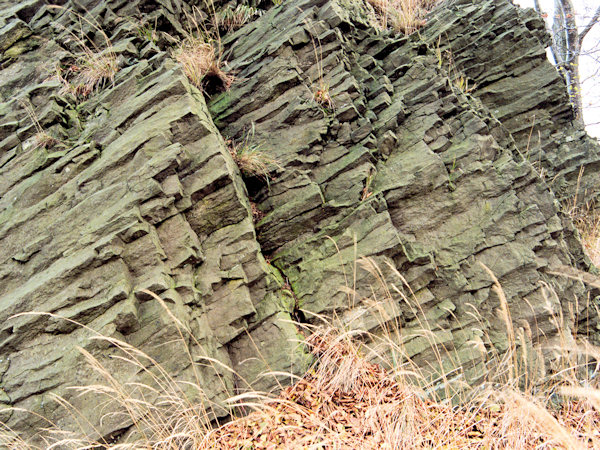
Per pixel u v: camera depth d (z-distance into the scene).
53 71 4.58
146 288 3.05
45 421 2.78
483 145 4.29
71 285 3.07
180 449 2.78
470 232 3.94
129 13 5.04
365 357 3.27
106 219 3.27
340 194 4.14
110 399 2.81
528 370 3.52
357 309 3.53
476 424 2.99
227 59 5.32
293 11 5.23
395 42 5.33
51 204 3.57
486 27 6.46
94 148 3.80
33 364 2.88
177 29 5.32
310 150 4.34
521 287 3.77
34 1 5.15
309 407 2.96
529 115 6.12
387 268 3.68
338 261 3.75
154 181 3.32
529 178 4.10
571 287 3.90
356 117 4.50
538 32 6.41
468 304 3.41
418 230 4.01
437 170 4.08
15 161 3.91
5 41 4.80
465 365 3.46
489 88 6.34
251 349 3.30
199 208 3.54
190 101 3.82
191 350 3.04
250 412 3.05
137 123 3.84
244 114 4.64
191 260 3.35
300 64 4.82
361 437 2.66
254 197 4.29
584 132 6.02
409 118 4.65
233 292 3.38
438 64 5.34
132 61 4.60
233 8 5.83
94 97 4.32
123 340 2.96
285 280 3.83
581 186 5.76
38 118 4.03
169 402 2.71
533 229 3.92
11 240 3.49
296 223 4.03
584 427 2.95
